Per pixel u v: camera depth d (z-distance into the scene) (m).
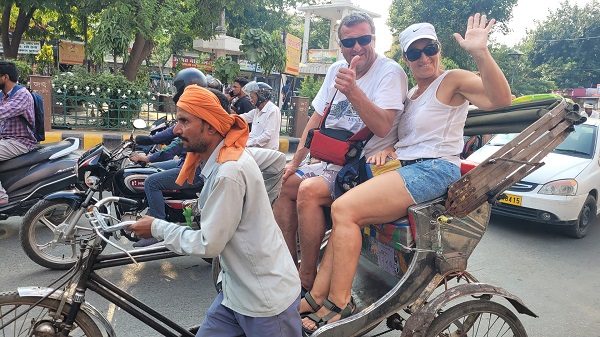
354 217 2.43
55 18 17.25
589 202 5.95
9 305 2.17
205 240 1.74
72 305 2.08
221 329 1.98
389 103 2.65
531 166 2.62
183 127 1.79
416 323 2.27
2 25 15.95
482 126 3.10
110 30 11.80
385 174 2.51
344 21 2.84
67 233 3.08
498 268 4.76
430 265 2.46
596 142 6.27
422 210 2.41
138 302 2.21
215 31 15.47
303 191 2.82
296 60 16.88
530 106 2.73
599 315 3.82
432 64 2.63
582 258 5.20
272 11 22.56
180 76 3.59
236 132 1.82
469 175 2.47
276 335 1.88
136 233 2.00
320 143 2.83
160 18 13.00
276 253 1.89
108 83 10.48
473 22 2.38
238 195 1.75
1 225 4.94
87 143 9.42
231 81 11.73
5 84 4.38
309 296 2.55
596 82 36.81
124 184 3.92
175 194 4.05
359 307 2.56
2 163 4.32
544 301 4.04
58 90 10.19
